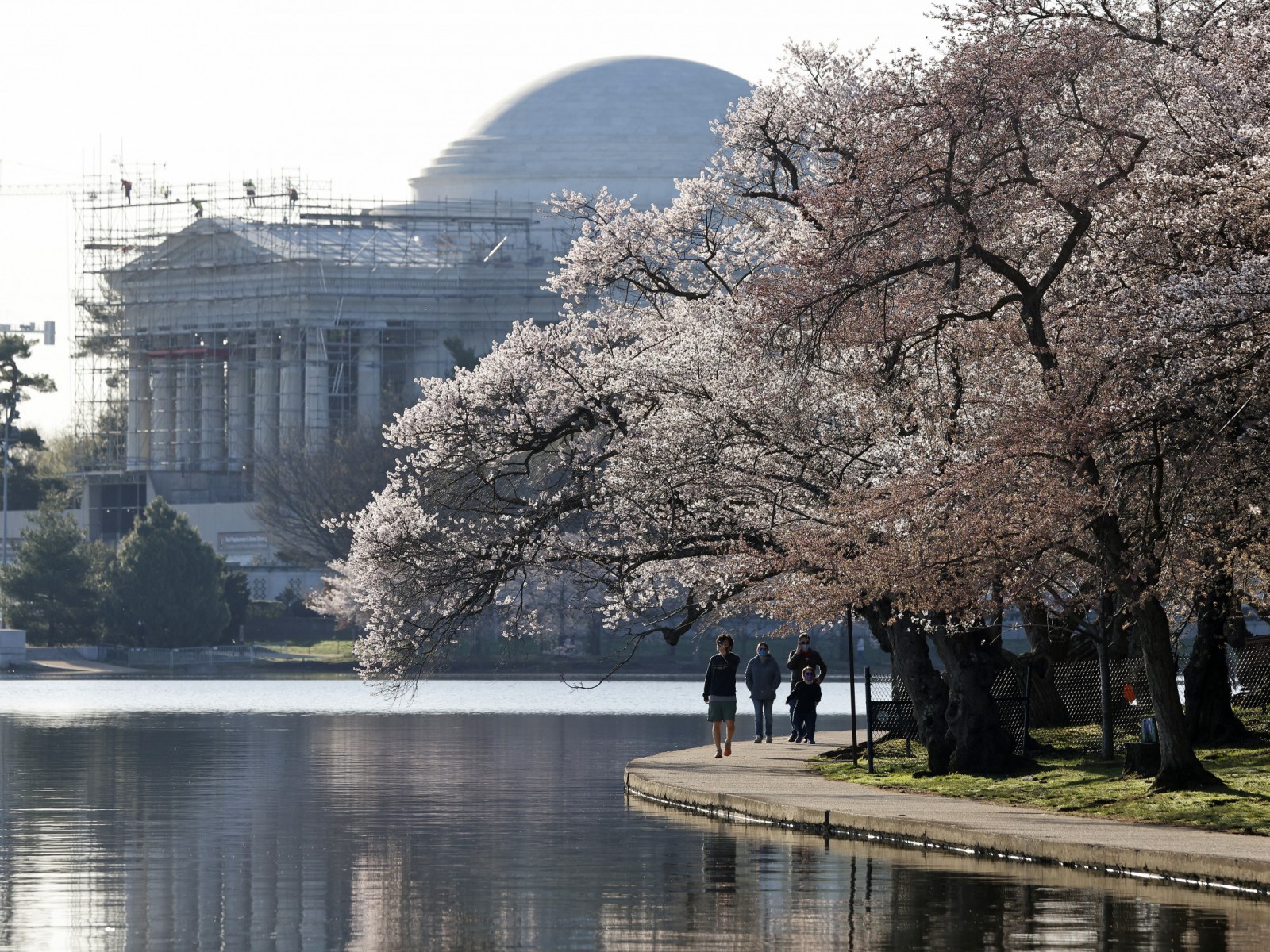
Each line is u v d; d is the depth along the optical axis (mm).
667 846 42500
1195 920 31188
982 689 60562
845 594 52844
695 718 108500
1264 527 50719
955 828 42062
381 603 76625
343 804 53281
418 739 86000
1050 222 54500
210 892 34875
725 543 66125
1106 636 62562
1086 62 51500
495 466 77500
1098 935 29594
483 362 77062
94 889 35188
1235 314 45688
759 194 75812
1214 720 67000
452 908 32625
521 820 48969
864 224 51719
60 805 52625
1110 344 47625
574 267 80875
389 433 76500
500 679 194625
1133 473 51906
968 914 31906
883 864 39156
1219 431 47188
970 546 49062
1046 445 48281
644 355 71625
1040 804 49812
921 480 49938
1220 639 67125
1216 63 52906
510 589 109625
